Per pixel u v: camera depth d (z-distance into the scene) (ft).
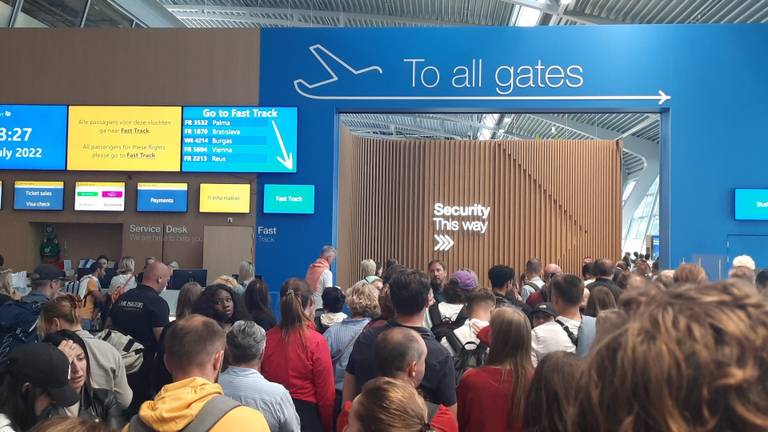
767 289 2.11
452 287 13.37
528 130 71.82
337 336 11.53
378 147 35.53
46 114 27.73
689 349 1.80
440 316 13.08
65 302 9.28
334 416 10.62
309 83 27.50
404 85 27.35
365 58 27.48
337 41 27.58
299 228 27.25
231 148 27.35
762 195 25.85
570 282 10.93
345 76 27.48
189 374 5.87
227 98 27.53
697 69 26.45
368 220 35.14
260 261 27.25
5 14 30.81
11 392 5.80
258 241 27.27
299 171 27.32
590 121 61.77
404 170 35.55
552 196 35.42
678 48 26.55
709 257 25.36
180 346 5.87
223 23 48.24
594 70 26.78
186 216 27.61
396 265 16.48
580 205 35.47
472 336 10.64
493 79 27.12
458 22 41.93
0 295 12.40
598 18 36.78
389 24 44.39
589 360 2.12
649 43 26.66
